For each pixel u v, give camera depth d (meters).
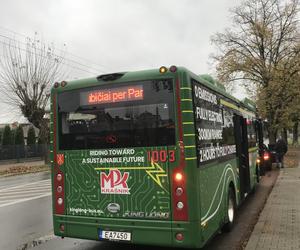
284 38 29.08
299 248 5.96
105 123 5.90
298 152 37.28
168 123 5.45
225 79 29.83
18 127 41.72
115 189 5.76
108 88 5.93
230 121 8.11
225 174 7.16
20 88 33.66
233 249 6.40
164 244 5.39
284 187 12.71
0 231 8.23
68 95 6.26
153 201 5.50
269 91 28.14
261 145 15.30
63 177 6.19
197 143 5.52
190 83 5.46
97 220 5.87
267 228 7.21
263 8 29.45
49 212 10.36
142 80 5.67
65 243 7.20
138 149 5.62
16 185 18.59
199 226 5.33
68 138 6.18
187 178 5.30
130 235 5.62
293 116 34.38
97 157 5.91
